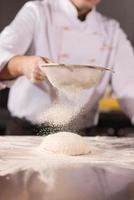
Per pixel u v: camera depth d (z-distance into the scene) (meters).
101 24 1.82
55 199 0.61
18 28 1.64
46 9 1.73
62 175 0.77
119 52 1.85
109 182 0.72
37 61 1.25
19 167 0.85
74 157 1.00
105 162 0.94
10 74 1.46
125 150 1.15
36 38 1.71
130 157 1.03
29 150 1.09
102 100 2.38
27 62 1.30
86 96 1.72
